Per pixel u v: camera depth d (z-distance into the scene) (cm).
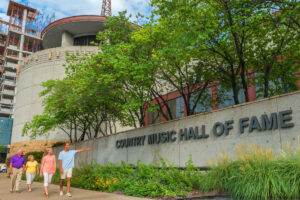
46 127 2600
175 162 1248
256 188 607
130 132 1642
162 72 1633
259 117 929
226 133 1031
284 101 861
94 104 2198
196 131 1172
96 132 2461
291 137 817
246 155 731
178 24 1173
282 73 1482
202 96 1977
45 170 863
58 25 4616
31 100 4281
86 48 4034
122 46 1512
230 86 1686
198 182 856
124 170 1252
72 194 907
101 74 1553
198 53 1330
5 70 8356
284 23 1145
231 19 1141
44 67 4259
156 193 821
